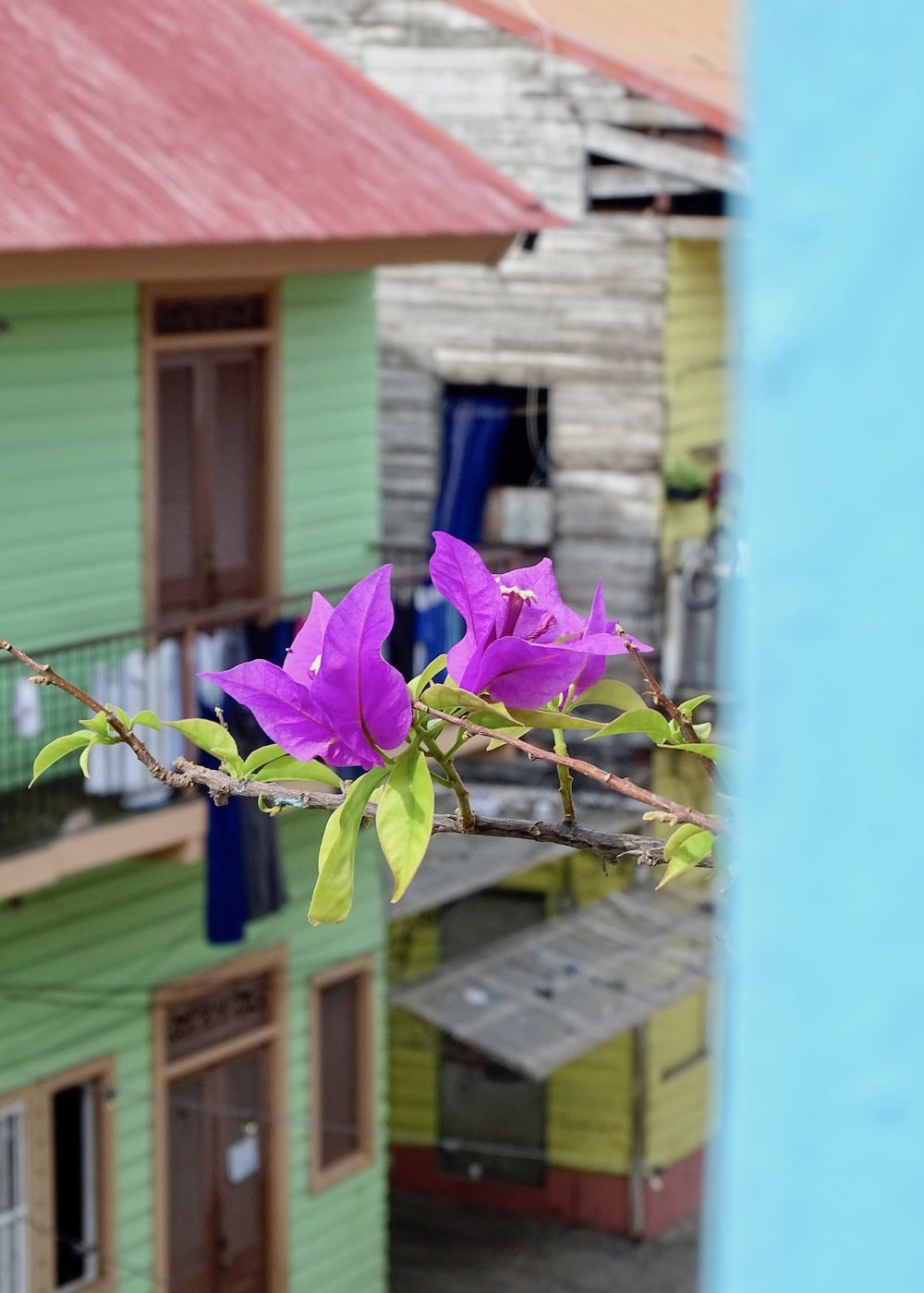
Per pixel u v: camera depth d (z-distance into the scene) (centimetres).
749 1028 63
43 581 1102
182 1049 1254
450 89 1639
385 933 1416
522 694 191
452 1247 1789
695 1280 1744
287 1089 1332
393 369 1689
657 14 1820
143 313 1138
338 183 1213
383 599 178
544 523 1656
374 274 1304
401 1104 1881
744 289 61
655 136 1585
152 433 1153
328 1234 1386
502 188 1330
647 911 1698
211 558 1221
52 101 1135
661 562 1630
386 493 1706
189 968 1244
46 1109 1159
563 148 1614
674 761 1662
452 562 195
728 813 179
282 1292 1341
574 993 1555
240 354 1227
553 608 201
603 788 1642
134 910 1200
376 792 197
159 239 1028
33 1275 1161
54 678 210
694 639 1614
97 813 1095
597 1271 1758
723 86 1645
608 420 1630
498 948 1617
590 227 1616
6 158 1045
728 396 67
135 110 1170
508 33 1619
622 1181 1809
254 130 1225
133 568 1155
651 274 1600
